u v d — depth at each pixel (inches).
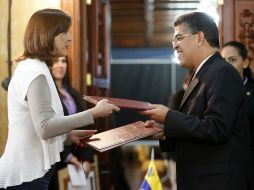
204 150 96.2
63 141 100.6
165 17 357.1
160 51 382.9
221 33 169.8
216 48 101.0
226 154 95.0
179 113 95.5
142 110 96.3
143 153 343.3
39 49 92.8
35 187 93.2
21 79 90.7
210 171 95.0
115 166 228.2
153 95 377.4
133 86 378.3
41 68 91.6
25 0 155.0
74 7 160.7
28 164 91.5
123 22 382.6
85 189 153.4
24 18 154.6
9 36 153.2
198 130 91.9
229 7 168.6
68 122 89.6
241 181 95.6
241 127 97.4
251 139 123.5
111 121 209.6
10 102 93.2
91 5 187.5
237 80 95.5
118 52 383.9
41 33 92.8
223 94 92.7
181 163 99.4
